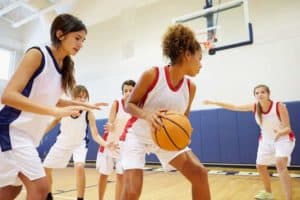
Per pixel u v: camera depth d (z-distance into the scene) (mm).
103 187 2281
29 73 1134
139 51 6551
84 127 2414
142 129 1361
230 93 5266
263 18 5156
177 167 1363
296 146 4383
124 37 6832
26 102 1058
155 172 4664
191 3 6020
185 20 5531
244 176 3945
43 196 1121
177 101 1374
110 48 7047
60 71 1295
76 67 7508
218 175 4109
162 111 1240
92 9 7449
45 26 7309
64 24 1248
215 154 5074
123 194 1248
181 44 1303
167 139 1168
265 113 2568
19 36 8211
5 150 1114
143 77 1310
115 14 7070
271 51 4988
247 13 4848
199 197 1303
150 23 6496
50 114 1097
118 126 2188
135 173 1271
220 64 5438
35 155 1181
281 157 2256
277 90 4836
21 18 8125
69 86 1374
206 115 5273
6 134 1136
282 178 2219
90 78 7203
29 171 1126
